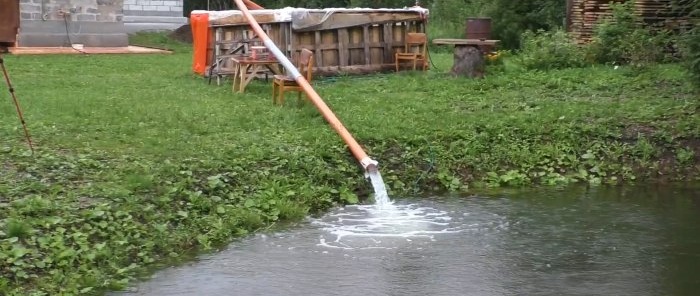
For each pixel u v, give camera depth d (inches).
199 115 414.6
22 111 410.0
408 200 340.2
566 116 418.9
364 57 604.4
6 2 302.2
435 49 862.5
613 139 398.6
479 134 394.9
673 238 286.5
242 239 284.7
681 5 590.9
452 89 509.7
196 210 295.3
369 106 447.8
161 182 304.7
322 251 270.8
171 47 942.4
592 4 670.5
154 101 458.3
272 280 243.3
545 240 283.7
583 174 377.1
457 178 364.2
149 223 277.1
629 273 249.6
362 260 261.6
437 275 247.8
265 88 515.5
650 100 462.6
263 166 337.1
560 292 233.1
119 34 872.9
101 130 376.2
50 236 251.3
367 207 327.3
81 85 529.0
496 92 501.7
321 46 585.6
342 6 1225.4
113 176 303.6
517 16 830.5
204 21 588.7
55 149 336.8
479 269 253.1
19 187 284.0
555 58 606.5
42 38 827.4
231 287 237.6
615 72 563.5
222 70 542.3
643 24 630.5
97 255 250.5
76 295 229.9
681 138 397.4
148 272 250.8
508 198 344.5
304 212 314.5
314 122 404.2
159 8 1079.6
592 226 301.4
